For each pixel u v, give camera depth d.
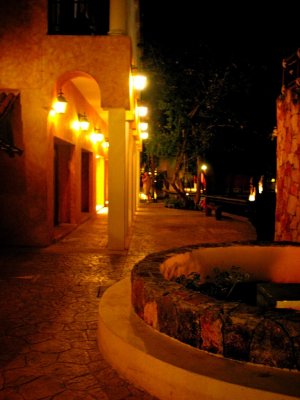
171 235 13.27
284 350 3.17
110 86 9.98
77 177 14.34
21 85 10.16
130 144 13.70
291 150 8.35
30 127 10.25
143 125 19.98
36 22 10.07
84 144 15.62
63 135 12.06
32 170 10.35
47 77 10.10
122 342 3.81
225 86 21.59
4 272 7.91
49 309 5.80
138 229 14.66
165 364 3.36
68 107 12.62
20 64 10.13
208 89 21.88
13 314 5.59
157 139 24.61
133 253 9.95
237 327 3.33
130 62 10.20
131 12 12.70
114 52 9.98
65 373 3.92
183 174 25.97
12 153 9.55
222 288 5.05
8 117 9.87
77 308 5.85
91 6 11.13
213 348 3.46
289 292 4.96
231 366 3.28
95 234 12.91
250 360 3.28
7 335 4.86
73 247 10.59
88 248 10.49
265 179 29.02
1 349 4.46
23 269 8.16
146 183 30.05
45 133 10.27
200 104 22.33
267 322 3.25
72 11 10.87
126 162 10.74
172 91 22.20
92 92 14.33
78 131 14.27
